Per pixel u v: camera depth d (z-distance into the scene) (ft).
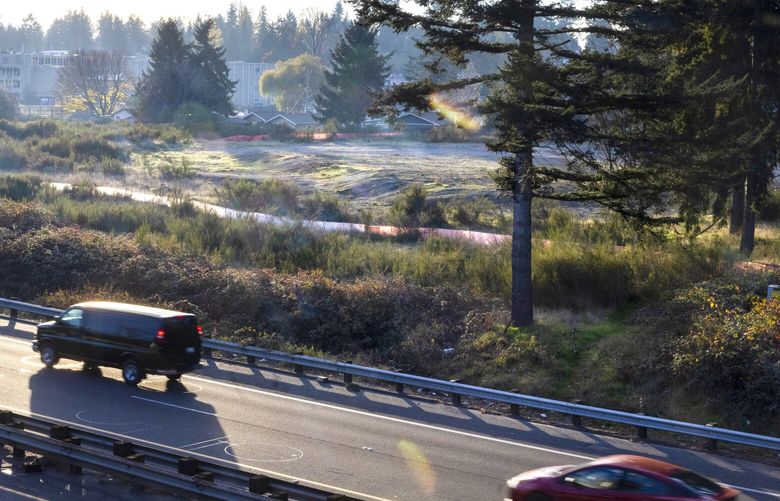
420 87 80.79
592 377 70.38
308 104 559.79
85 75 510.58
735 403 62.03
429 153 261.65
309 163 229.04
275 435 55.11
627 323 82.94
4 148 233.35
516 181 81.41
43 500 42.01
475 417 63.52
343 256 110.32
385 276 101.04
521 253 83.05
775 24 99.71
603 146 77.25
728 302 77.46
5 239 122.21
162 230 133.80
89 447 46.60
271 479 39.27
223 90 405.80
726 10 96.63
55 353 73.31
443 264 103.09
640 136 76.69
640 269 92.68
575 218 138.82
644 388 67.21
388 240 125.80
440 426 60.13
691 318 74.74
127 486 44.47
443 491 44.45
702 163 78.69
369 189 187.01
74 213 140.77
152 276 105.09
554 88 73.77
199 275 103.40
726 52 99.91
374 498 42.80
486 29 78.13
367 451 52.11
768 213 143.64
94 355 70.74
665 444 57.47
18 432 47.73
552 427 61.21
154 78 389.60
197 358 70.49
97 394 65.10
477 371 75.31
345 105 379.96
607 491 36.42
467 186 183.73
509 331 81.20
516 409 64.34
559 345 77.41
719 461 53.47
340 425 58.75
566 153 79.87
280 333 89.40
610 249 100.27
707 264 90.22
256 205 162.81
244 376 74.84
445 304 89.81
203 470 41.70
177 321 69.46
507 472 48.52
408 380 68.80
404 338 84.74
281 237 120.06
